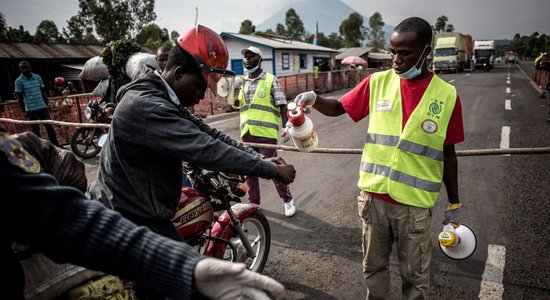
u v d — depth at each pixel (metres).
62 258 0.94
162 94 1.68
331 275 3.11
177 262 0.89
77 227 0.92
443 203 4.48
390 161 2.13
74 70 22.77
